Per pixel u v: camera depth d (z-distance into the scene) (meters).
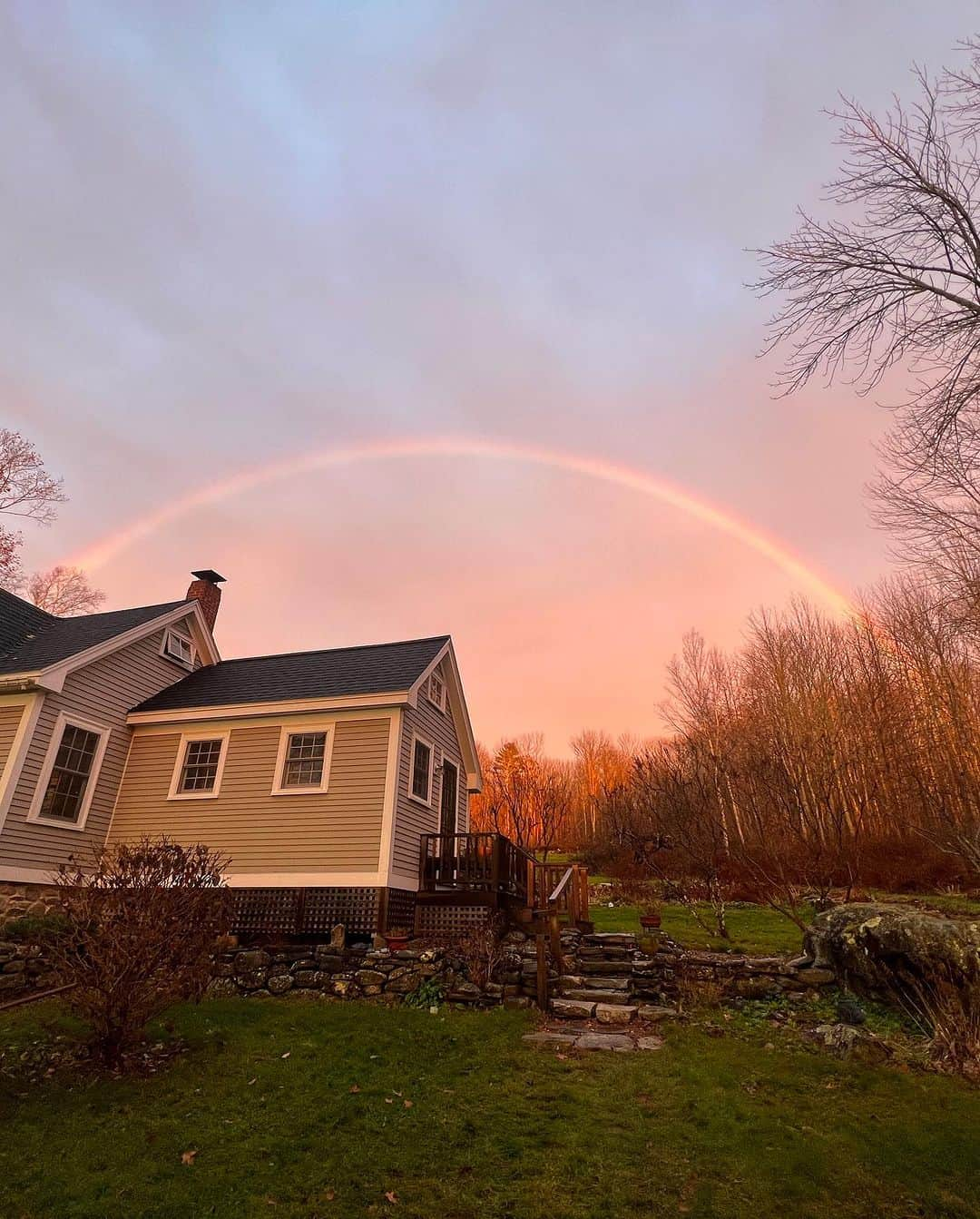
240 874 12.77
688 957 10.18
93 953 6.84
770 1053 7.15
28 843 12.44
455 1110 5.87
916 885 18.41
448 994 9.38
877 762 22.09
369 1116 5.77
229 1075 6.65
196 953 7.49
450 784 16.64
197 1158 5.05
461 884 12.48
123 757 14.80
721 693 37.78
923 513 10.91
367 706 13.38
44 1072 6.62
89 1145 5.21
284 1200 4.54
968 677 21.34
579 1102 6.00
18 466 26.83
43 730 13.05
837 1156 5.04
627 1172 4.87
